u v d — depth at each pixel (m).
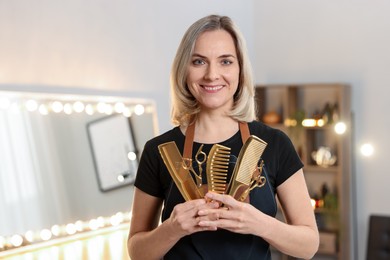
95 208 2.75
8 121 2.42
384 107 4.60
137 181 1.56
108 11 3.07
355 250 4.66
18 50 2.55
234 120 1.50
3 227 2.34
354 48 4.68
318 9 4.80
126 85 3.18
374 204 4.65
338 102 4.59
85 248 2.56
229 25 1.46
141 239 1.48
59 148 2.62
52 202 2.55
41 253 2.43
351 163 4.68
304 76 4.87
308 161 4.70
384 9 4.57
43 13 2.68
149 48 3.38
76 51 2.86
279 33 4.95
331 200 4.58
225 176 1.46
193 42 1.44
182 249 1.46
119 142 2.93
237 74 1.45
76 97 2.74
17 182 2.41
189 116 1.53
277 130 1.50
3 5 2.50
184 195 1.42
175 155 1.42
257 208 1.44
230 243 1.43
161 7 3.51
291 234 1.38
